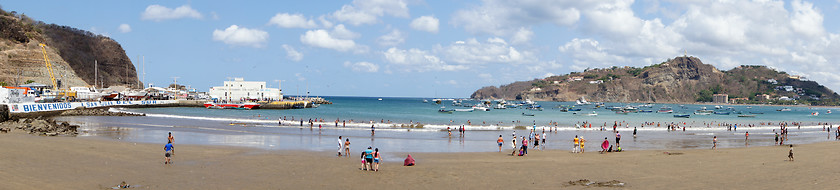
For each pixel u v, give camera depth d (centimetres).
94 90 14375
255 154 3503
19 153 2803
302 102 17212
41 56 15962
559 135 6362
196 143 4319
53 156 2839
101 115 9094
